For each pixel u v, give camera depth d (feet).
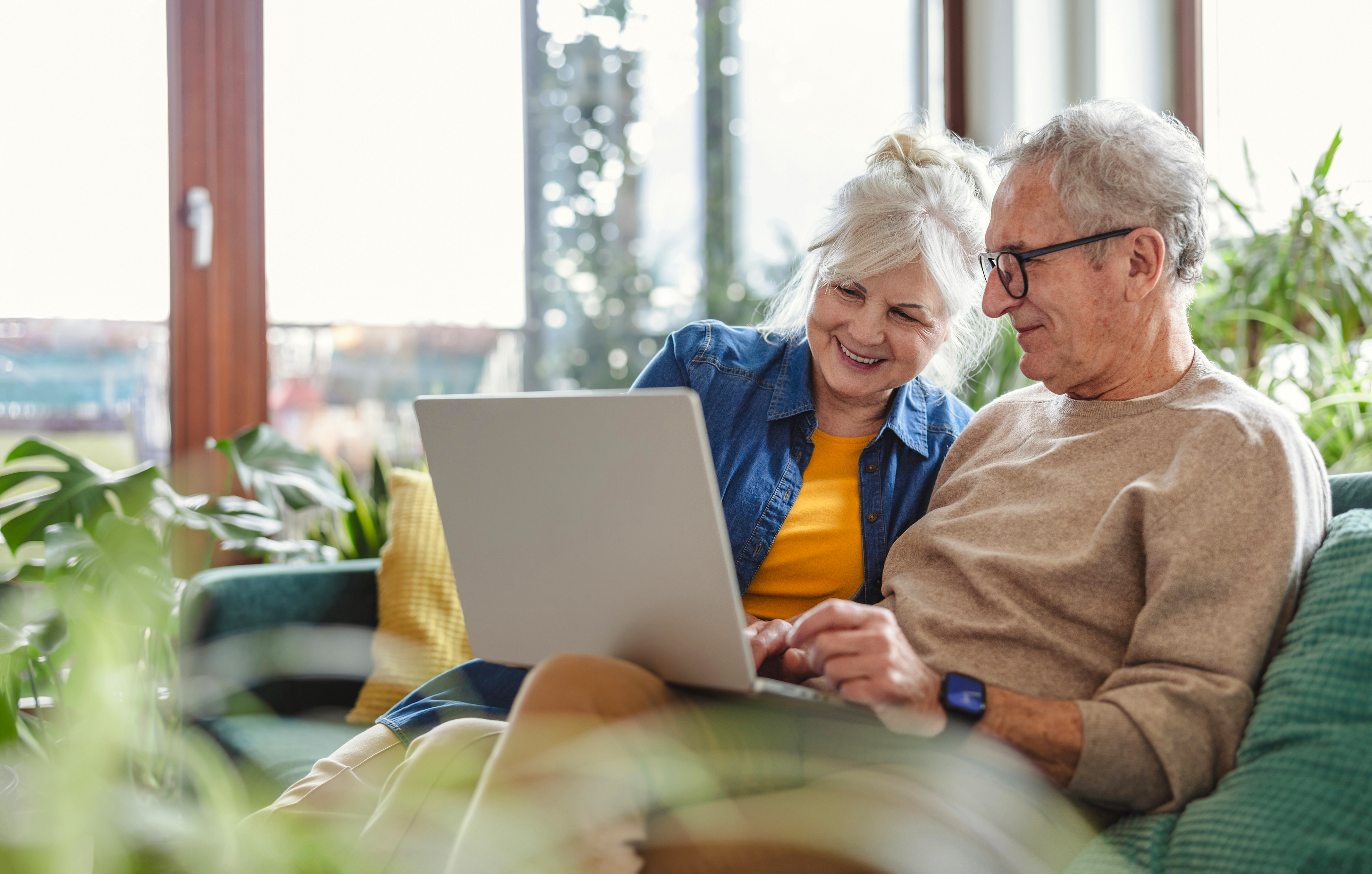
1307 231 7.21
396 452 9.60
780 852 2.97
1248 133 8.63
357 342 9.51
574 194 10.03
